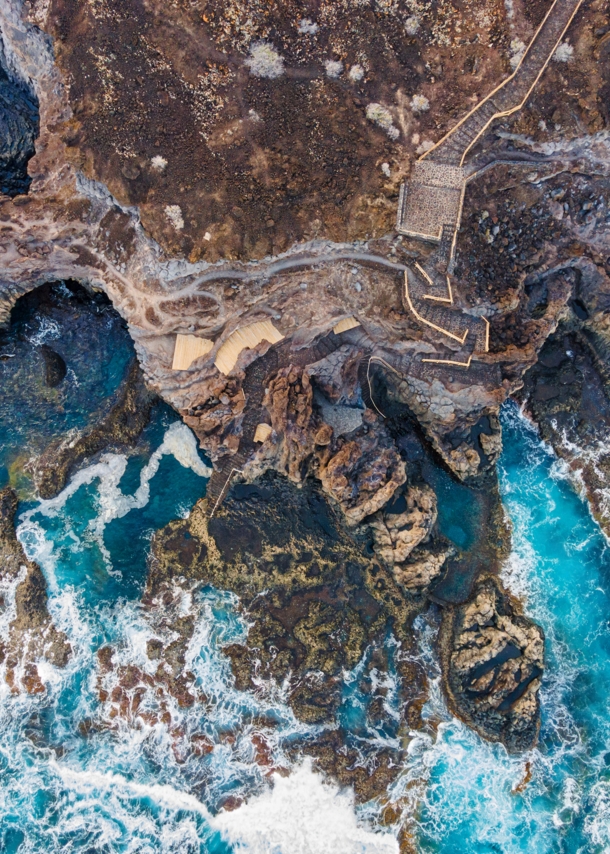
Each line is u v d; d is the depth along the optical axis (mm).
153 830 31266
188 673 32188
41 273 30234
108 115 26547
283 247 27500
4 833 30953
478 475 32344
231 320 29250
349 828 31406
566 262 29391
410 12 25438
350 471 30297
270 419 30500
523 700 31266
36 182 29203
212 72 25734
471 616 31984
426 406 30766
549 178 27812
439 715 32281
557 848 31594
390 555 31234
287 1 24766
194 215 27125
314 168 27016
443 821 31797
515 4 25359
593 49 25547
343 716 32188
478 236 28203
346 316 29172
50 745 31625
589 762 32125
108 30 25547
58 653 32031
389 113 26609
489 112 26375
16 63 29047
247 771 31781
